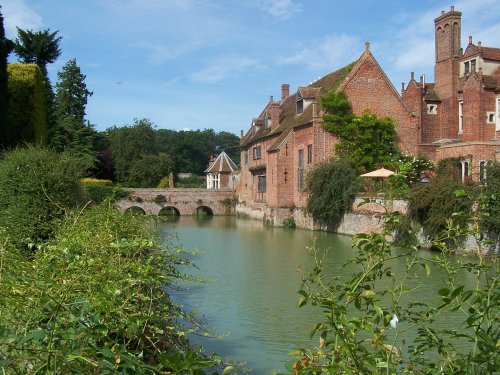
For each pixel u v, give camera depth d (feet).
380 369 12.83
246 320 41.19
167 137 428.97
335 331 12.34
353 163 124.98
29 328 12.67
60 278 16.49
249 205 187.83
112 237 25.39
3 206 43.88
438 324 35.99
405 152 132.05
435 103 152.56
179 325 25.54
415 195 75.61
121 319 14.85
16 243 34.83
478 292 12.67
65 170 49.26
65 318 12.72
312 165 130.31
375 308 12.24
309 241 97.91
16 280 13.91
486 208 16.66
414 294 45.57
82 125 174.29
